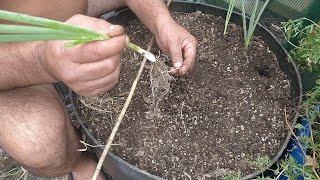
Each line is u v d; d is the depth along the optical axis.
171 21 1.21
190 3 1.47
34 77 0.98
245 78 1.31
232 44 1.40
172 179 1.12
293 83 1.29
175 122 1.22
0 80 1.01
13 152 1.10
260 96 1.27
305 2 1.38
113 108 1.26
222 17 1.47
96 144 1.16
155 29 1.25
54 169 1.18
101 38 0.74
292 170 1.06
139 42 1.40
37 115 1.07
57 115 1.10
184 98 1.26
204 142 1.18
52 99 1.13
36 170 1.19
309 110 1.17
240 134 1.19
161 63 1.21
